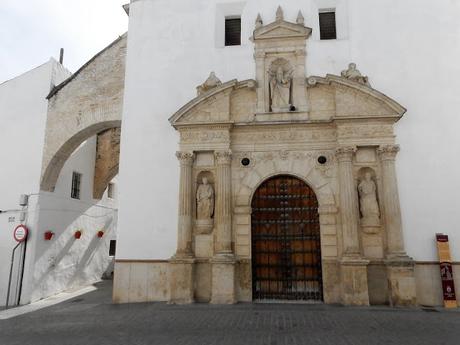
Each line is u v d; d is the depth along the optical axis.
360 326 7.90
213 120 11.62
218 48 12.62
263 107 11.76
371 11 12.10
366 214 10.70
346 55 11.91
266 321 8.45
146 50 13.02
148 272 11.51
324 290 10.57
